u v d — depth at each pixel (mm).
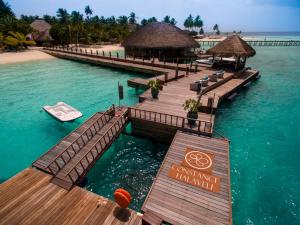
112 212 9117
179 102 20000
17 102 25656
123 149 16281
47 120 20984
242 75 31828
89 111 23031
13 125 20000
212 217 8867
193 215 8953
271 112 22344
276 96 26703
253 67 44375
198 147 13414
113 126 15906
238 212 11133
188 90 23547
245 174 13852
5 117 21641
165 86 25188
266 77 36000
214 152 12945
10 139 17719
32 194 10000
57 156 11953
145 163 14773
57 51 58281
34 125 20000
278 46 87688
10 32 60500
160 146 16594
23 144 17047
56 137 18000
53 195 9977
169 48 45719
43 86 31750
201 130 14945
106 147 14273
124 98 26625
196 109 15555
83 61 48094
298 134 18297
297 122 20266
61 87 31312
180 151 13039
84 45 79312
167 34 45312
